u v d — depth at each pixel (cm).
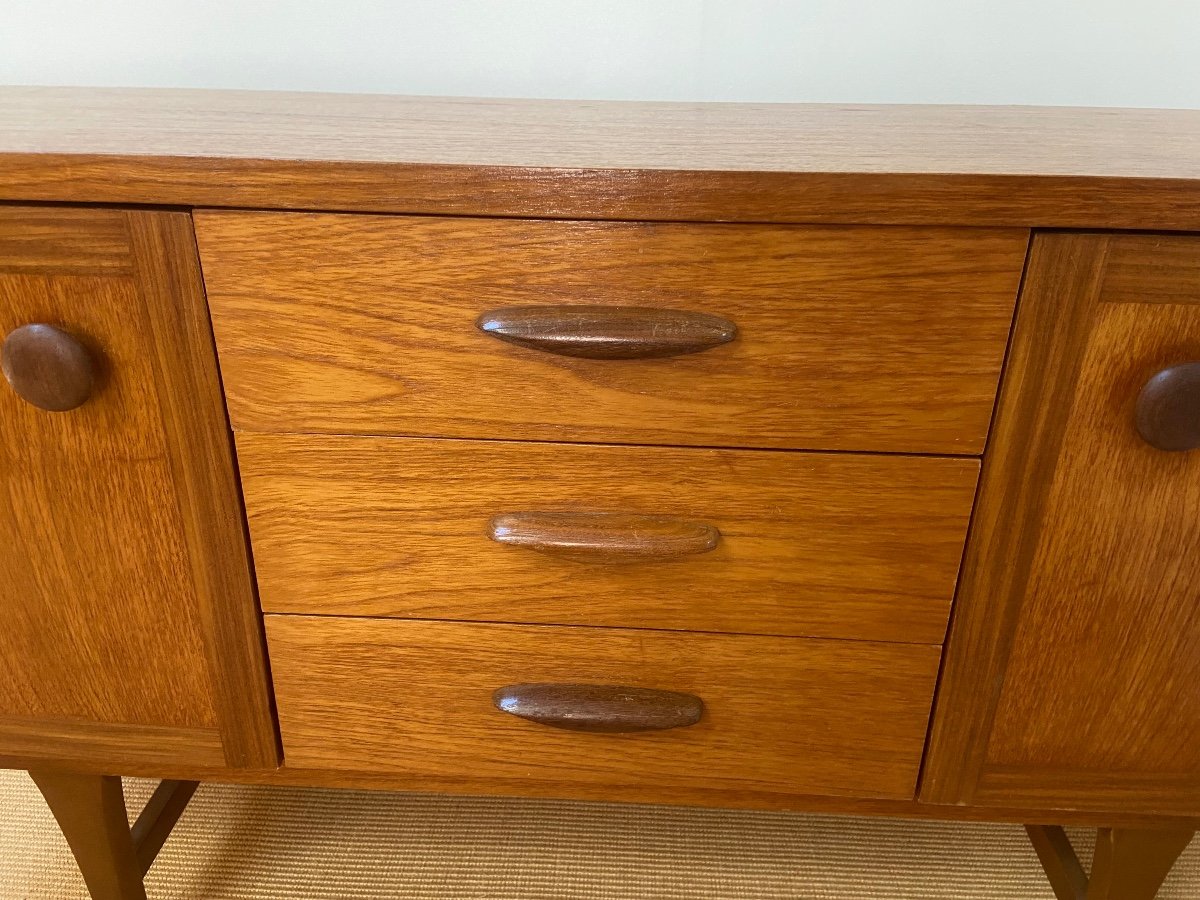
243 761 66
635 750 64
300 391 54
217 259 51
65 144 52
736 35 87
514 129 64
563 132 62
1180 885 80
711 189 47
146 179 49
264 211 49
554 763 65
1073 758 62
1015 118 75
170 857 82
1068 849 77
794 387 52
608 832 86
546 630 60
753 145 57
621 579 58
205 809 87
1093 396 51
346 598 60
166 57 91
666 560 57
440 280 50
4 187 49
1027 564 56
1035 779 63
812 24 86
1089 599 57
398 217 49
